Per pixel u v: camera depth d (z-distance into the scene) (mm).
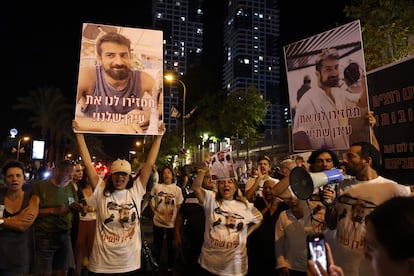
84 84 4664
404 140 3756
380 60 7684
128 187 4301
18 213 4203
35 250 4691
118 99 4734
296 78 4516
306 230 3900
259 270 4848
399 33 7473
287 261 4055
